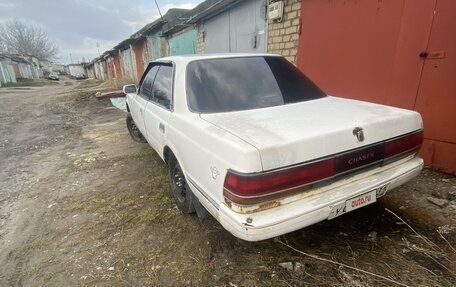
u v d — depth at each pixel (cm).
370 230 246
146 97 386
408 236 235
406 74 356
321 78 482
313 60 491
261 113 225
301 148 169
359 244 230
